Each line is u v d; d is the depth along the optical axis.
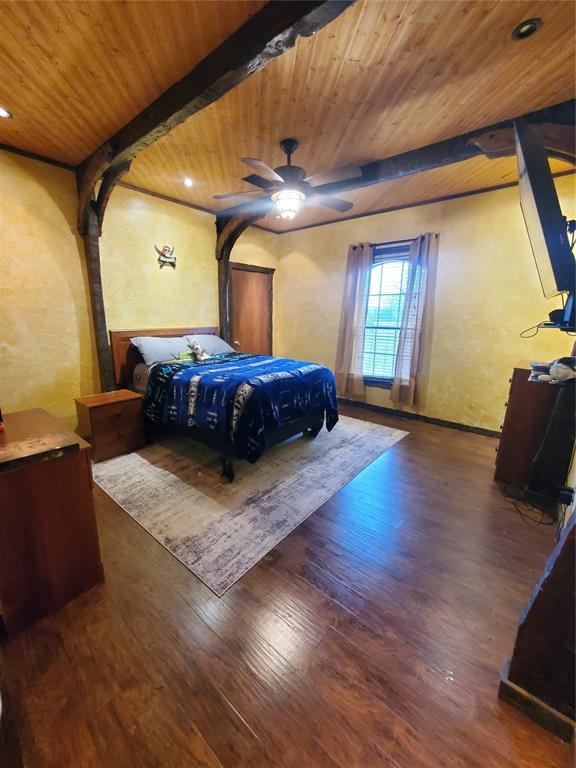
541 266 1.81
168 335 3.93
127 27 1.46
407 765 1.00
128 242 3.51
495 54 1.59
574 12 1.35
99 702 1.14
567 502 1.89
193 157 2.78
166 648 1.33
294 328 5.37
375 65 1.68
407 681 1.22
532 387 2.44
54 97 1.97
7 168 2.63
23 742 1.04
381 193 3.58
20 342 2.84
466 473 2.80
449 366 3.88
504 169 2.97
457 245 3.67
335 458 3.03
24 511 1.35
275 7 1.34
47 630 1.39
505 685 1.14
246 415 2.47
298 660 1.29
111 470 2.74
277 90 1.89
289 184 2.44
